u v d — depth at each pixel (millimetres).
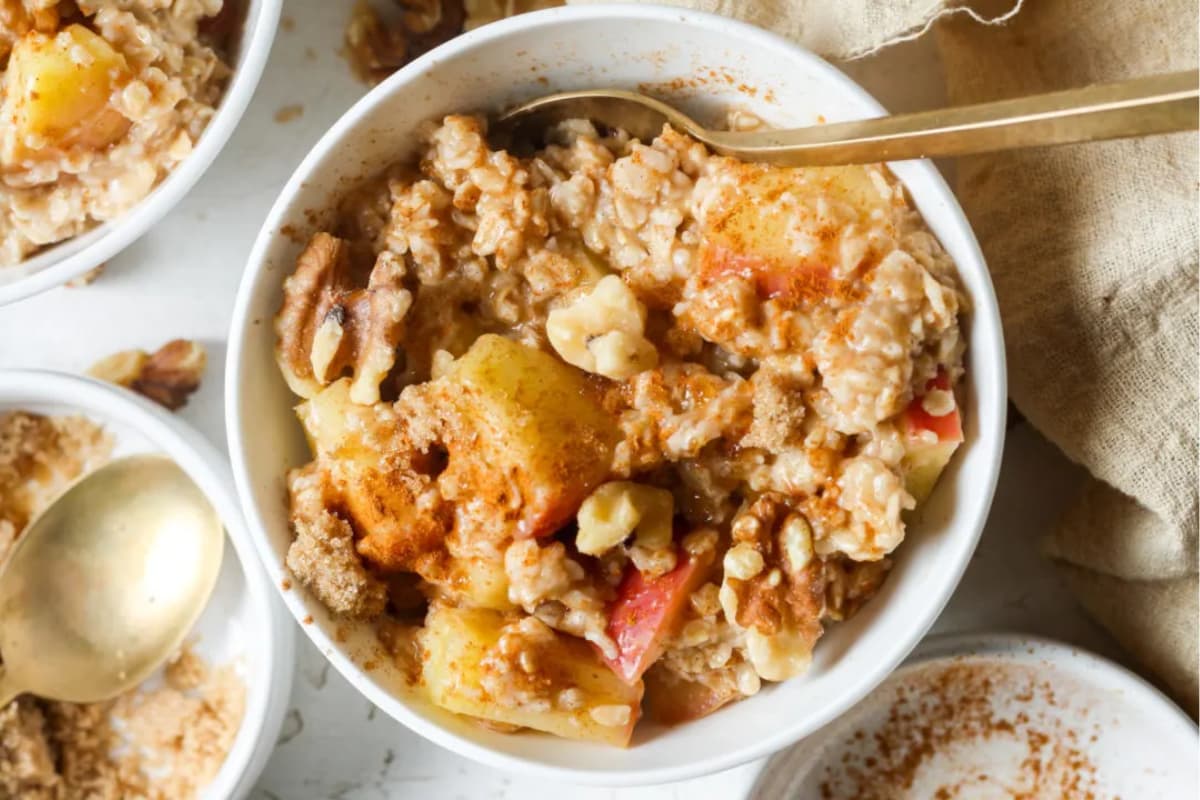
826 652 374
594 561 370
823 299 357
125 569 438
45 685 438
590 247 372
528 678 363
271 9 397
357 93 435
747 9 390
